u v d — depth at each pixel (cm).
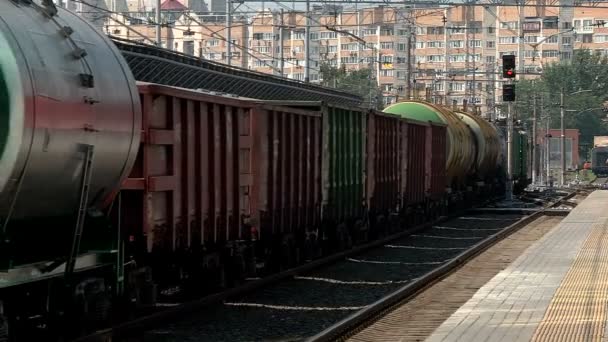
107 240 1495
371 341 1552
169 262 1878
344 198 3002
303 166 2608
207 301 1891
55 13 1398
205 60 2989
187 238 1850
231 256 2147
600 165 12812
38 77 1252
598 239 3203
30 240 1310
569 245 2992
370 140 3275
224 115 2041
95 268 1487
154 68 2522
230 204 2106
